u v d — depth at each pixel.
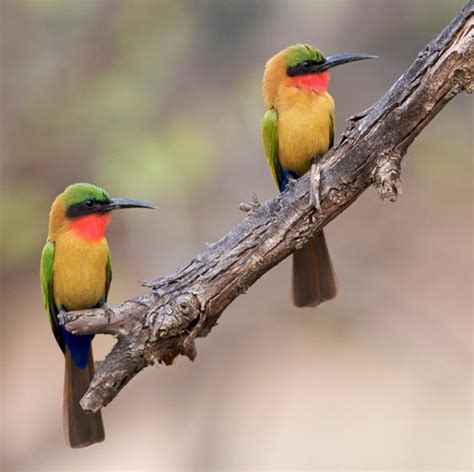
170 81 15.61
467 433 15.27
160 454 15.36
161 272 15.74
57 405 16.22
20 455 15.70
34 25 15.39
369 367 16.36
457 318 16.44
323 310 15.99
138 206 8.80
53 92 15.12
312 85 9.05
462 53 6.75
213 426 15.49
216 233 15.36
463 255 17.19
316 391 16.09
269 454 15.32
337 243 16.75
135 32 15.32
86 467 15.52
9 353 16.72
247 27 16.25
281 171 9.30
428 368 16.11
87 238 8.69
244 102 15.62
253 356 16.23
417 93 6.91
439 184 17.08
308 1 16.52
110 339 16.67
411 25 16.19
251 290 15.67
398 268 17.05
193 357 7.59
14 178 14.98
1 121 15.05
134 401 15.77
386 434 15.47
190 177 14.52
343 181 7.20
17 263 15.73
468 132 16.34
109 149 14.49
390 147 7.07
